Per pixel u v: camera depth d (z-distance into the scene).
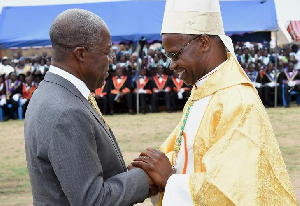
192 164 2.32
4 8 15.30
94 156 2.00
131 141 9.83
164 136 10.34
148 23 14.34
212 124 2.24
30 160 2.05
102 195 1.97
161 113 14.85
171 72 15.19
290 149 8.41
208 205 2.05
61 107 1.98
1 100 14.78
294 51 16.09
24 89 15.04
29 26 14.76
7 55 22.59
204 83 2.34
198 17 2.29
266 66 15.80
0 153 9.11
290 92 15.28
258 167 2.05
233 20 14.78
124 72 15.05
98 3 15.16
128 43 15.70
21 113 14.95
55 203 2.03
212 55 2.33
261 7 15.04
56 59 2.15
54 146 1.93
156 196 2.49
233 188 2.02
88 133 1.99
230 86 2.27
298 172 6.66
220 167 2.06
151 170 2.23
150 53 16.27
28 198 5.91
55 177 2.01
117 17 14.59
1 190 6.32
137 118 13.77
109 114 15.03
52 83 2.11
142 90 14.99
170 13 2.34
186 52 2.32
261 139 2.10
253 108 2.15
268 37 16.16
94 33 2.12
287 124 11.42
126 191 2.06
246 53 15.97
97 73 2.16
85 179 1.94
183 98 15.06
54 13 15.22
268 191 2.06
